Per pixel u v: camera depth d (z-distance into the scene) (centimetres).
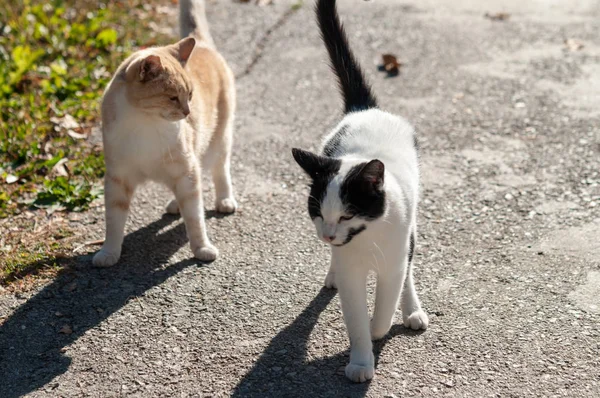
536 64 269
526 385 150
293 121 237
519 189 202
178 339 161
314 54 283
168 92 172
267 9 332
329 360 156
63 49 271
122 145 176
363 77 183
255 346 159
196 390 151
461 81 257
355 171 150
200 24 205
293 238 188
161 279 176
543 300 167
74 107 236
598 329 160
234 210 199
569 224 188
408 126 172
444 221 192
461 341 159
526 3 337
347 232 150
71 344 161
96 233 190
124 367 156
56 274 177
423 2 341
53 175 208
